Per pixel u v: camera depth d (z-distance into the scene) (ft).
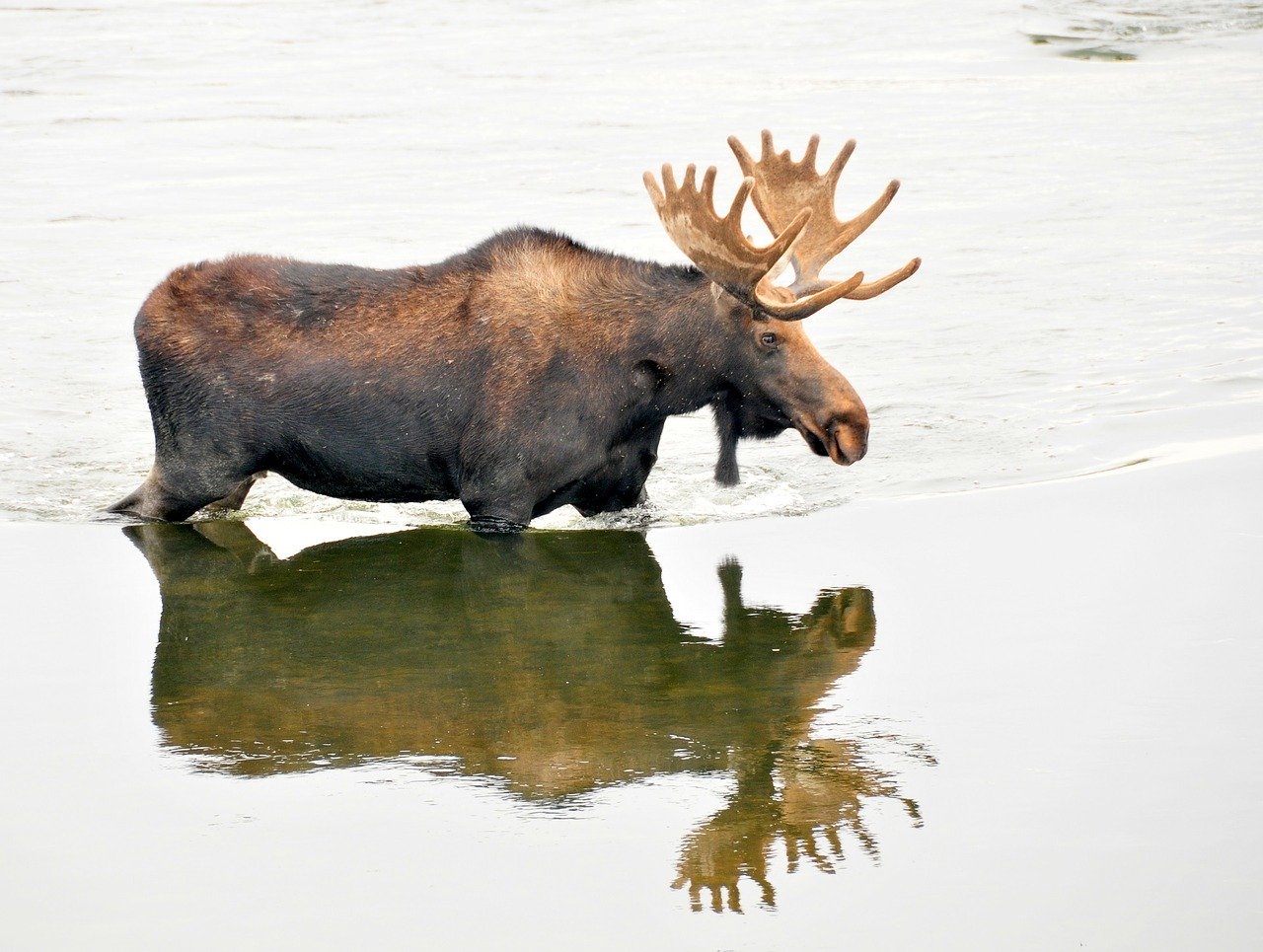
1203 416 125.70
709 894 59.88
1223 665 79.41
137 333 105.91
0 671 83.25
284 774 70.49
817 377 104.27
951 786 67.92
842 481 117.60
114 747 73.51
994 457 120.16
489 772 70.59
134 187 219.61
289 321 104.99
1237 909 57.82
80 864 62.44
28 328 158.10
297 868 62.13
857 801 67.00
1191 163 226.79
